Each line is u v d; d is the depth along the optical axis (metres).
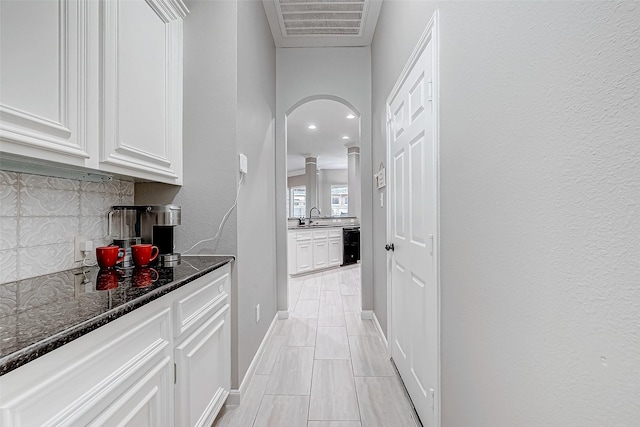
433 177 1.33
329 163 9.42
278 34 2.88
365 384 1.88
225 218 1.71
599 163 0.52
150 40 1.42
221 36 1.73
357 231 6.64
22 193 1.12
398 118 1.97
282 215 3.11
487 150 0.90
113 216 1.56
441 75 1.25
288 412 1.61
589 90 0.53
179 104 1.70
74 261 1.33
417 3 1.56
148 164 1.40
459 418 1.10
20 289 0.98
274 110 3.00
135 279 1.11
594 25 0.52
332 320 3.06
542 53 0.66
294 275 5.32
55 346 0.58
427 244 1.42
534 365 0.70
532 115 0.69
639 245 0.45
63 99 0.96
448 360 1.20
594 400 0.54
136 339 0.87
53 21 0.93
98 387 0.71
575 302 0.58
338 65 3.10
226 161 1.72
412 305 1.67
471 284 1.01
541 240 0.67
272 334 2.68
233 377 1.69
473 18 0.98
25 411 0.54
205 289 1.35
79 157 1.03
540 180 0.67
